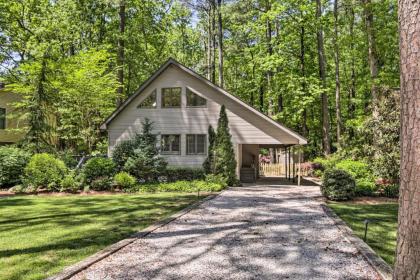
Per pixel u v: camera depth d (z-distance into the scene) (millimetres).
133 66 31484
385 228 8648
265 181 23531
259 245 7074
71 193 16188
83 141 25875
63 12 27531
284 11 27531
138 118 22391
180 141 21781
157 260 6098
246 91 37094
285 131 20312
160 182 18828
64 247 6934
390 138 15383
